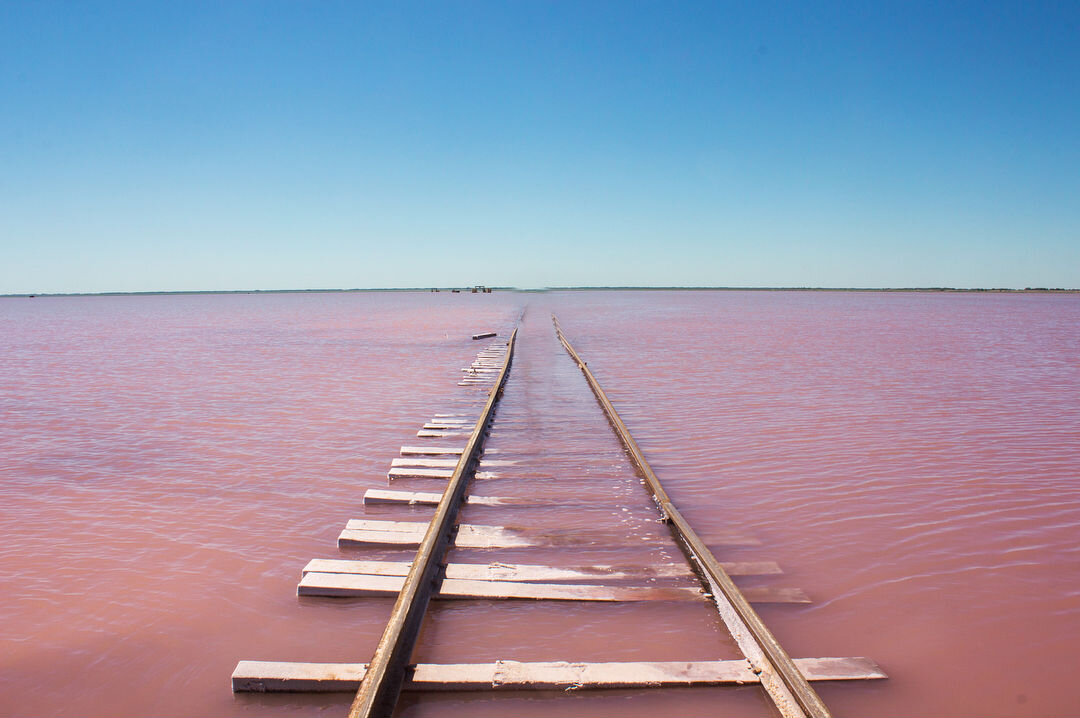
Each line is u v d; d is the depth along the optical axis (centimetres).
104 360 2019
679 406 1158
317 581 458
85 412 1143
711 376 1538
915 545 530
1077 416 1026
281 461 815
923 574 479
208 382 1518
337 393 1351
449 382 1512
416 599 412
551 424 1023
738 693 342
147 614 430
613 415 1005
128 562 511
